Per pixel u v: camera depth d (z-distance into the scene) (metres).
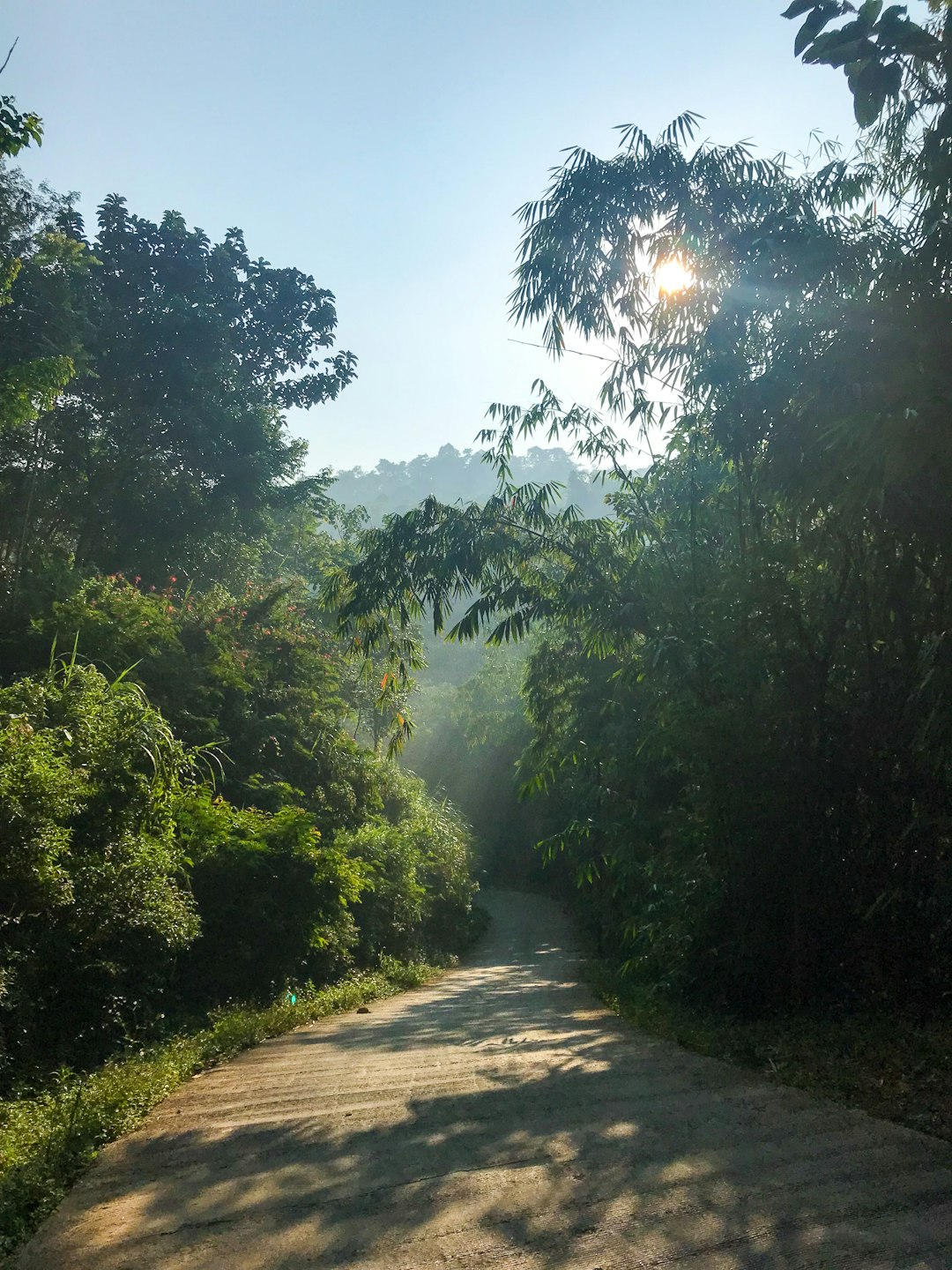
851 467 5.86
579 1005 10.72
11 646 11.60
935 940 6.66
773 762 7.19
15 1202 3.59
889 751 6.75
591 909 18.78
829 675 7.37
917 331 5.85
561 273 8.41
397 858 16.62
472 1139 4.20
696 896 7.97
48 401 13.56
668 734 7.93
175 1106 5.33
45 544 19.69
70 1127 4.53
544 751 12.80
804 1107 4.72
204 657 13.83
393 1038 7.96
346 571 10.34
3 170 17.12
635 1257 2.92
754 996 7.42
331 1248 3.04
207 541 23.77
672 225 7.82
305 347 26.17
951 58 5.40
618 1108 4.75
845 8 5.04
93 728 7.96
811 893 7.10
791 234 7.04
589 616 9.65
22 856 6.32
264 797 12.86
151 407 22.34
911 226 6.46
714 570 8.77
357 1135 4.35
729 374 7.41
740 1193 3.44
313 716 15.99
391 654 10.67
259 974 10.00
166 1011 7.94
